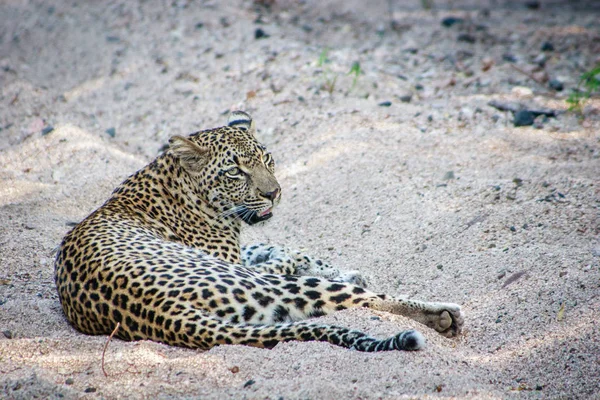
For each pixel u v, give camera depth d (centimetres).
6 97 1673
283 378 654
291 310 751
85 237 816
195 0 2239
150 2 2255
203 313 710
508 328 771
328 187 1209
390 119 1413
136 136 1520
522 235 965
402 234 1044
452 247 979
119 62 1866
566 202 1021
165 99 1639
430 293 895
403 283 934
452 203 1087
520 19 2141
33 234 1100
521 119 1368
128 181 946
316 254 1048
